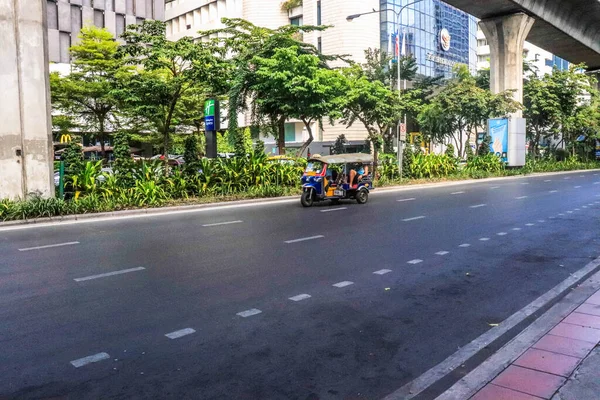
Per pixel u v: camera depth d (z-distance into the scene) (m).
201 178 19.70
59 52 47.25
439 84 48.97
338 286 7.28
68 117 32.72
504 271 8.20
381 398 4.09
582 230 11.98
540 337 5.05
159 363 4.70
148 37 19.02
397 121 32.31
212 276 7.83
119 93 20.22
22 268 8.44
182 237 11.34
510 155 36.94
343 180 18.12
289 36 25.89
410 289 7.17
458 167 34.34
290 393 4.15
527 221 13.50
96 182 17.11
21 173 15.59
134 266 8.51
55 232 12.26
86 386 4.25
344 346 5.13
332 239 11.01
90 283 7.46
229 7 58.12
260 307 6.34
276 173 21.86
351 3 47.59
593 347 4.72
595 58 50.56
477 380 4.26
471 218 14.19
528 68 45.75
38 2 15.84
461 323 5.80
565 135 47.44
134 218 14.77
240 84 24.97
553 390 3.92
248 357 4.85
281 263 8.70
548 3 37.16
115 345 5.12
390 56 40.47
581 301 6.30
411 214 15.17
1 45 15.26
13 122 15.45
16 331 5.51
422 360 4.80
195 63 19.22
